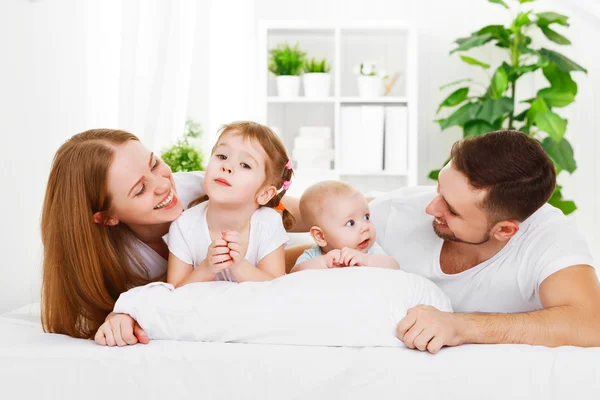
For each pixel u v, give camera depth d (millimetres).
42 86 2008
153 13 2527
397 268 1409
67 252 1248
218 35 3229
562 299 1165
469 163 1209
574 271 1186
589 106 3600
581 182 3621
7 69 1847
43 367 1012
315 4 3738
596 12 3506
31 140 1953
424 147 3814
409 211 1537
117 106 2438
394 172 3455
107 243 1304
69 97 2150
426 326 1051
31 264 1948
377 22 3412
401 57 3748
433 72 3785
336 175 3424
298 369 996
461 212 1229
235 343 1097
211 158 1330
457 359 1001
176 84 2635
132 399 999
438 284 1409
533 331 1101
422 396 978
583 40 3604
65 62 2131
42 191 1998
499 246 1312
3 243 1833
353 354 1028
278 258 1366
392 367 990
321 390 987
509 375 979
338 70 3426
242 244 1354
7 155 1846
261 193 1346
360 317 1088
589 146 3611
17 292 1886
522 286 1278
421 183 3826
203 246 1347
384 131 3467
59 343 1123
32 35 1963
